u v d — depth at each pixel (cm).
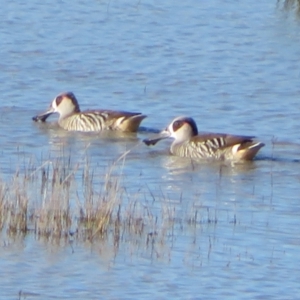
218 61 2794
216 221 1498
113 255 1349
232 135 1941
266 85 2541
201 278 1278
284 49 2948
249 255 1358
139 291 1234
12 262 1316
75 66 2692
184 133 1953
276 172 1811
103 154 1908
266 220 1513
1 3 3450
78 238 1408
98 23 3219
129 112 2164
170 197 1623
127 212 1445
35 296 1212
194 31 3147
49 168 1745
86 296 1216
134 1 3509
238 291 1242
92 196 1459
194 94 2439
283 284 1265
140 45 2956
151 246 1384
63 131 2108
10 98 2347
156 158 1900
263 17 3356
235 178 1766
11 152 1884
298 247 1394
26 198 1445
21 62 2714
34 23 3194
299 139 2059
